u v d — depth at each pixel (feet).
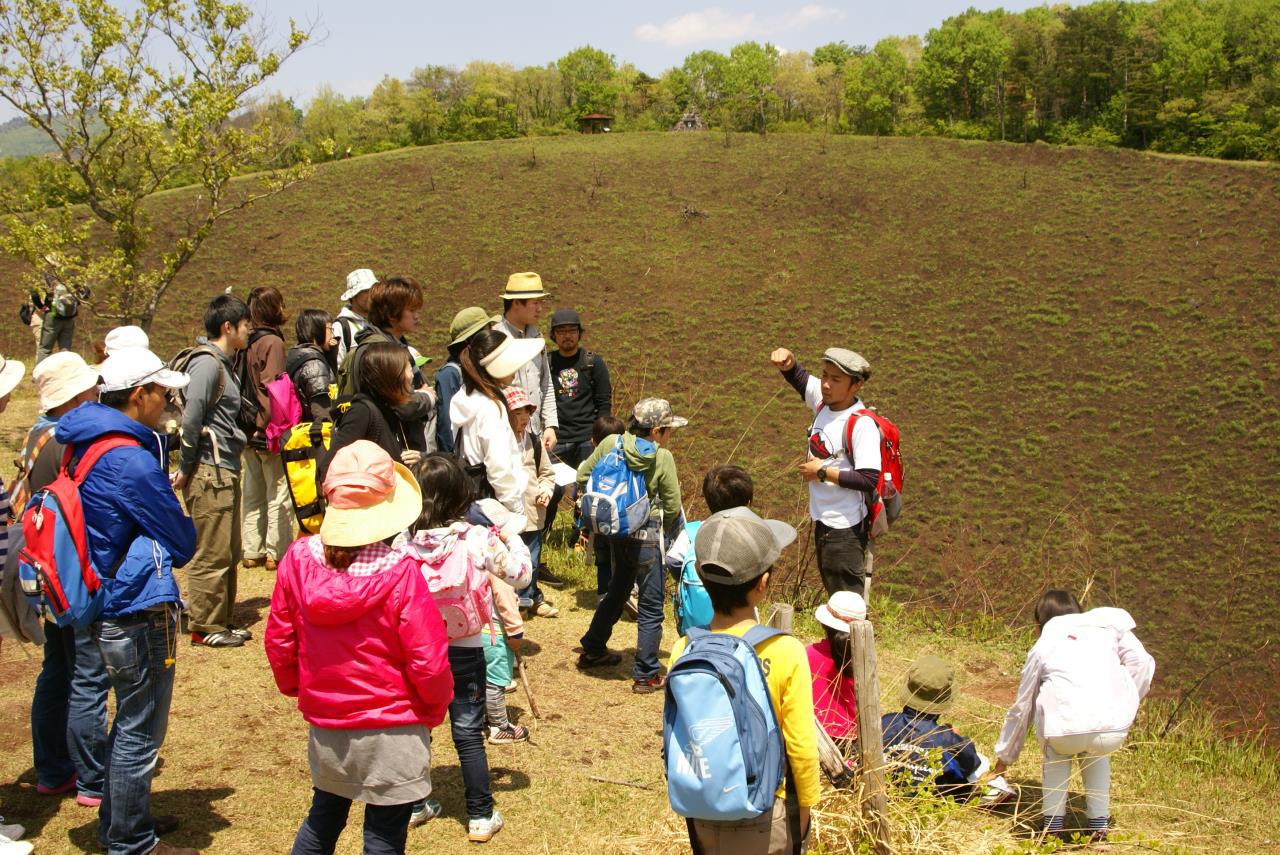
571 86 426.51
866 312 162.50
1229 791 18.16
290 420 21.43
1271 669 72.33
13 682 18.02
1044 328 151.74
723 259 181.88
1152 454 119.96
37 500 11.49
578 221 197.16
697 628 9.58
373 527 10.11
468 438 17.46
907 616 27.58
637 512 18.20
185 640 19.79
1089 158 205.87
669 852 13.20
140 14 40.96
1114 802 16.88
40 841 12.74
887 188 201.77
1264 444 118.32
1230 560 98.58
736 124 332.39
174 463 22.75
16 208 42.88
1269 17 335.88
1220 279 156.66
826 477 18.84
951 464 122.21
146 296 44.39
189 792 14.38
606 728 17.54
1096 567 98.43
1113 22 348.79
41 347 40.86
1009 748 15.03
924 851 13.19
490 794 13.78
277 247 185.68
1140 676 14.74
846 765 13.71
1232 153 274.57
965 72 378.94
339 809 10.78
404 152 233.55
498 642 16.42
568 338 26.45
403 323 19.07
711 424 131.95
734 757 8.62
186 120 41.73
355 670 10.22
